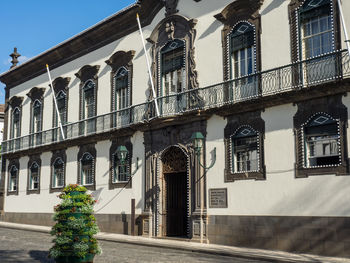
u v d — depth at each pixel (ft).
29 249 49.03
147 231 65.41
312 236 46.39
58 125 89.35
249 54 56.18
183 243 56.70
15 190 100.89
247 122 54.39
